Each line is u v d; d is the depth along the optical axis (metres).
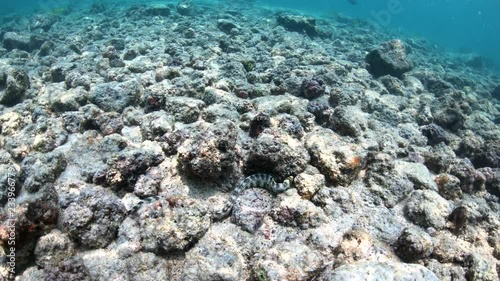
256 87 1.51
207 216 0.79
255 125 1.13
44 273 0.67
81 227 0.75
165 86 1.40
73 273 0.67
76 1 4.91
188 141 0.91
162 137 1.08
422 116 1.68
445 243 0.85
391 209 0.99
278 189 0.90
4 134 1.27
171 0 4.97
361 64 2.38
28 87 1.58
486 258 0.87
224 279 0.67
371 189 1.02
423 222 0.94
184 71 1.67
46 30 3.48
